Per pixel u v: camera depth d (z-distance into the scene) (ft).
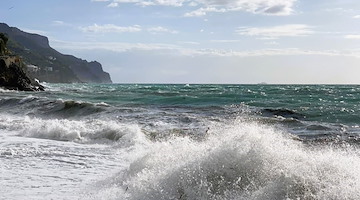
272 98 97.66
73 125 42.16
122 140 34.78
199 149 22.39
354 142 32.14
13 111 70.38
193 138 32.99
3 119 52.21
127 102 87.40
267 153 16.47
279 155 16.38
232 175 16.10
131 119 51.03
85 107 64.95
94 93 137.80
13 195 17.65
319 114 56.39
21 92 143.84
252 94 116.78
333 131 39.34
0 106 77.87
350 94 120.26
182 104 81.87
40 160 26.14
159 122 47.42
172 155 21.97
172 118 50.49
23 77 165.89
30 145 31.96
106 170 23.32
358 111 58.39
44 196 17.49
